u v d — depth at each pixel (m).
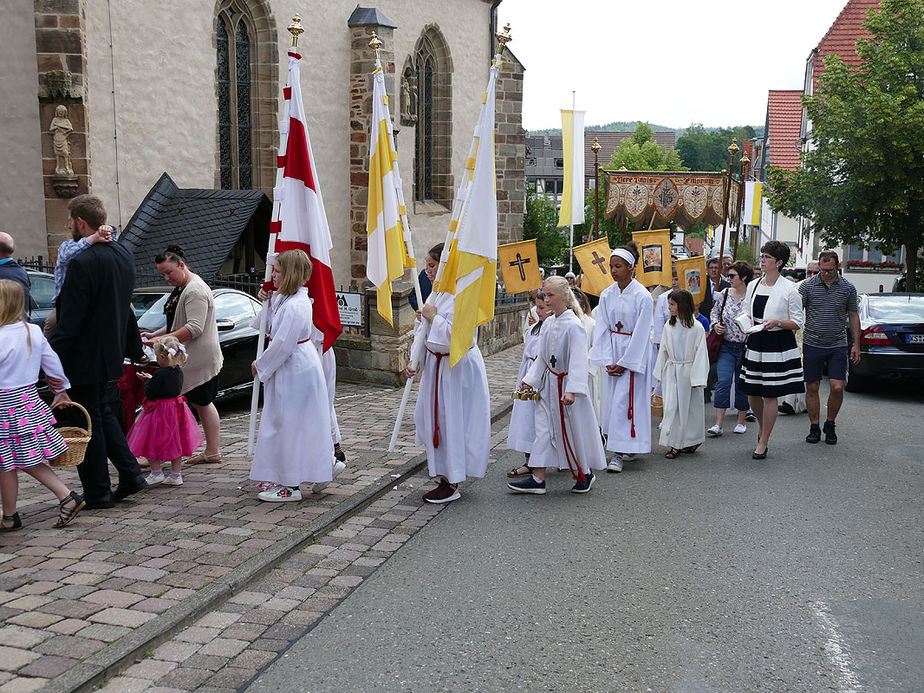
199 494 6.59
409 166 19.94
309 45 17.30
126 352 6.48
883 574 5.27
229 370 10.45
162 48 14.59
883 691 3.81
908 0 21.09
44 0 12.73
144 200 14.34
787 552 5.65
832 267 9.16
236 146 16.64
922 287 23.55
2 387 5.31
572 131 15.04
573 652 4.14
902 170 20.97
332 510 6.24
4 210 13.75
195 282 7.39
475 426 6.89
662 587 5.00
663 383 8.62
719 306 10.45
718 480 7.62
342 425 9.60
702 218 16.84
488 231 6.88
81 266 5.76
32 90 13.50
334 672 3.90
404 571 5.22
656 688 3.81
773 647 4.23
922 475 7.83
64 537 5.43
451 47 21.91
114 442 6.19
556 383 7.02
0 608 4.28
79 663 3.73
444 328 6.75
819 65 34.75
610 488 7.34
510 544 5.76
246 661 3.98
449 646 4.19
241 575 4.87
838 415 11.16
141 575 4.80
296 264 6.32
